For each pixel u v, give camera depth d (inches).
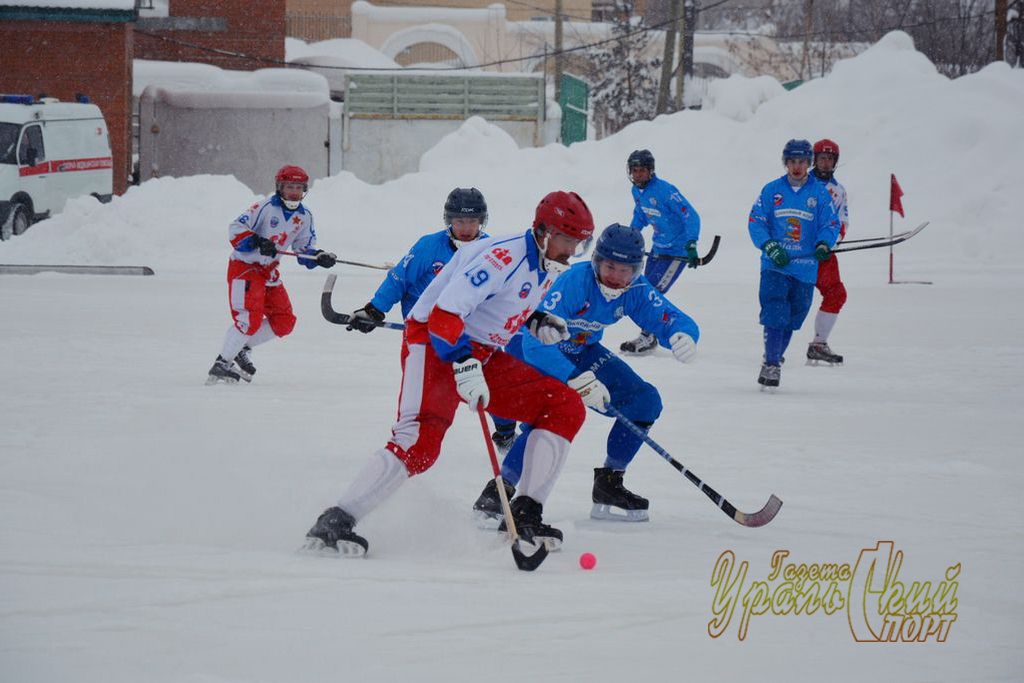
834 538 414.9
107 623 299.7
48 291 1343.5
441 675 268.7
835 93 2245.3
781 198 794.8
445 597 331.6
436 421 390.9
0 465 500.4
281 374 823.7
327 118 2679.6
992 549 397.4
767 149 2134.6
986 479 516.7
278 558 368.8
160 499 447.8
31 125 1855.3
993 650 295.9
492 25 4234.7
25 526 400.8
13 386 730.8
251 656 277.6
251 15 2970.0
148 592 326.6
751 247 1876.2
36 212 1847.9
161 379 778.8
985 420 671.1
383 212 1856.5
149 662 271.9
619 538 417.4
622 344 984.9
